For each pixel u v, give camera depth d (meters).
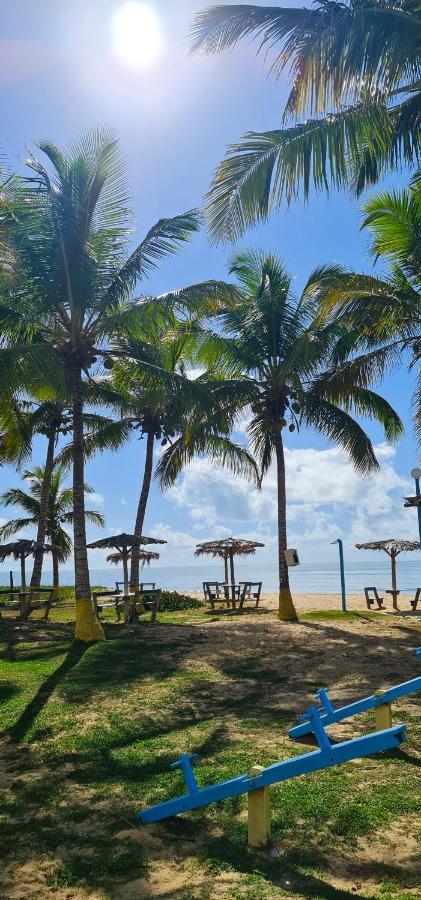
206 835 5.36
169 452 24.05
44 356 14.29
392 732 4.59
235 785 5.07
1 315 14.95
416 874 4.63
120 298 15.94
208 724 8.41
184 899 4.36
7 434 23.89
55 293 14.98
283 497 20.38
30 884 4.67
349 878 4.64
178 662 12.37
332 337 19.50
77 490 15.62
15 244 14.32
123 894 4.48
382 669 11.32
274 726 8.23
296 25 9.75
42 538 24.58
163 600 27.44
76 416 15.80
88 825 5.60
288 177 10.15
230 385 19.66
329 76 9.40
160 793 6.19
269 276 20.09
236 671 11.55
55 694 10.06
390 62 9.25
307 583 80.06
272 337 20.14
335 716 6.93
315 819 5.51
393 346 18.20
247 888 4.47
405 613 22.20
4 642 15.14
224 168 10.56
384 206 15.74
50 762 7.17
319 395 19.66
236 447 24.03
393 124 10.73
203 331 19.94
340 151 9.88
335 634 15.21
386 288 16.58
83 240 15.01
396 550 24.58
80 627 15.08
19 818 5.77
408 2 9.66
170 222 15.29
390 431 21.22
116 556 25.42
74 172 15.16
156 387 15.89
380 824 5.39
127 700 9.66
